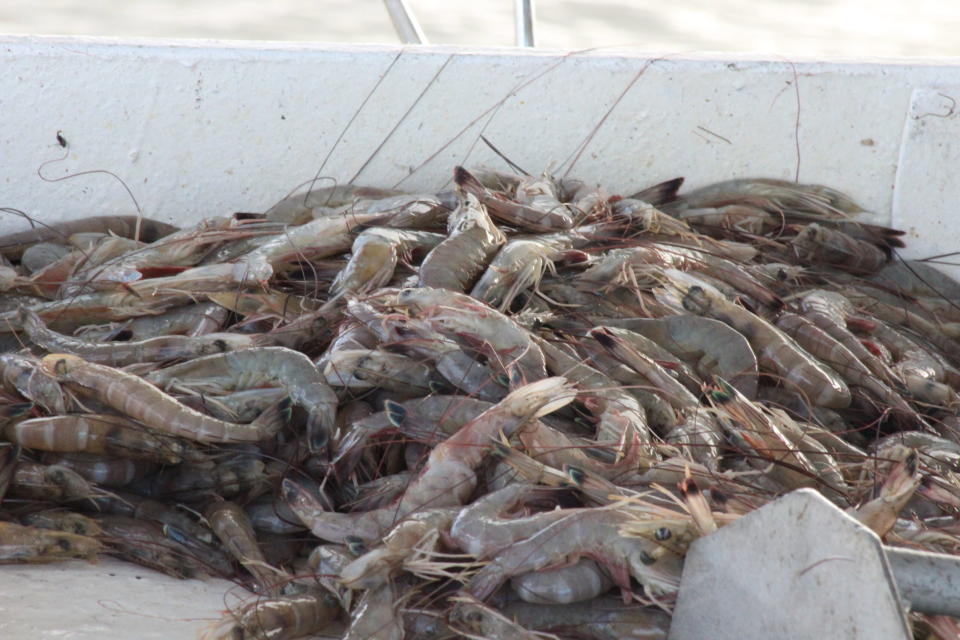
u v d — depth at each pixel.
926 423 3.67
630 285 3.63
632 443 2.79
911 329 4.46
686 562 2.26
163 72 4.22
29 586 2.50
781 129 4.63
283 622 2.37
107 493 2.88
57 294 3.86
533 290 3.57
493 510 2.49
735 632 2.15
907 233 4.79
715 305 3.52
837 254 4.63
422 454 2.94
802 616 1.99
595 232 3.98
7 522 2.71
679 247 4.08
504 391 3.03
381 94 4.38
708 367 3.40
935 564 2.00
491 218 3.98
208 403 3.07
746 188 4.66
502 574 2.38
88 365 3.00
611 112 4.53
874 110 4.64
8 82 4.13
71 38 4.21
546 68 4.43
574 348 3.29
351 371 3.07
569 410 3.05
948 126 4.64
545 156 4.56
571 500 2.62
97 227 4.32
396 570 2.44
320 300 3.70
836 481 2.94
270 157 4.40
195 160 4.37
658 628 2.33
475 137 4.49
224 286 3.60
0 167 4.24
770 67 4.55
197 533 2.83
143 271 3.71
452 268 3.44
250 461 2.97
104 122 4.25
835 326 3.88
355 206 4.18
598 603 2.40
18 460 2.85
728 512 2.52
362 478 2.95
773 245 4.64
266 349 3.11
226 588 2.69
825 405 3.45
